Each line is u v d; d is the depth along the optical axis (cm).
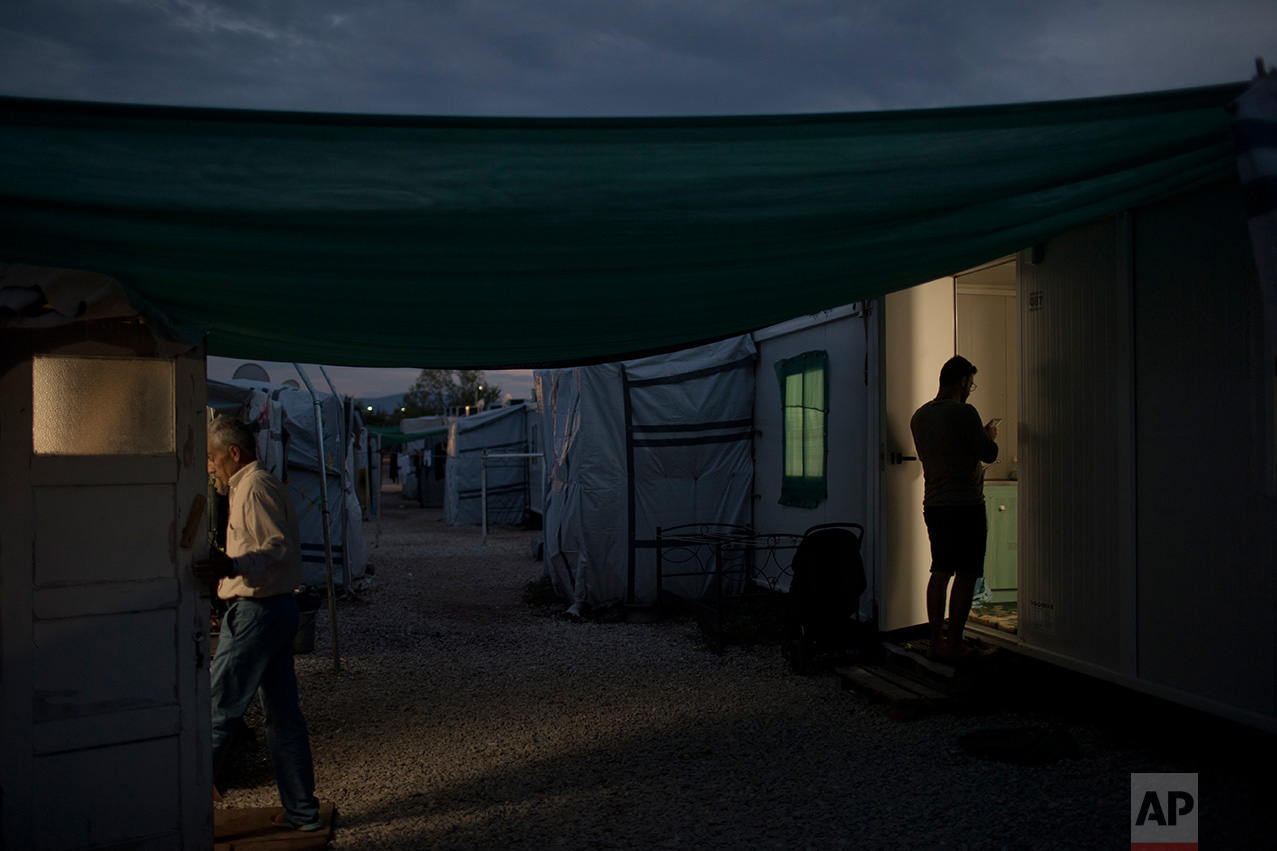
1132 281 438
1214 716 401
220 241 267
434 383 5784
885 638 614
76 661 301
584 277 327
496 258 299
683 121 239
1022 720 494
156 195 238
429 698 582
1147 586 427
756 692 574
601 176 253
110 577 307
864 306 659
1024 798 382
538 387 1073
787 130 248
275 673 357
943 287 652
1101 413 457
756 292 381
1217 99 270
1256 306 370
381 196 248
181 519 318
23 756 293
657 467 875
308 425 988
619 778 427
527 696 583
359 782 429
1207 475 395
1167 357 416
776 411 850
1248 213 231
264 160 233
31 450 296
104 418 309
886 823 363
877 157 265
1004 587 671
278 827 362
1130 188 333
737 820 373
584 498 867
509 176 249
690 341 535
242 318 347
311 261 288
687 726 506
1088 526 467
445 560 1367
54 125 214
